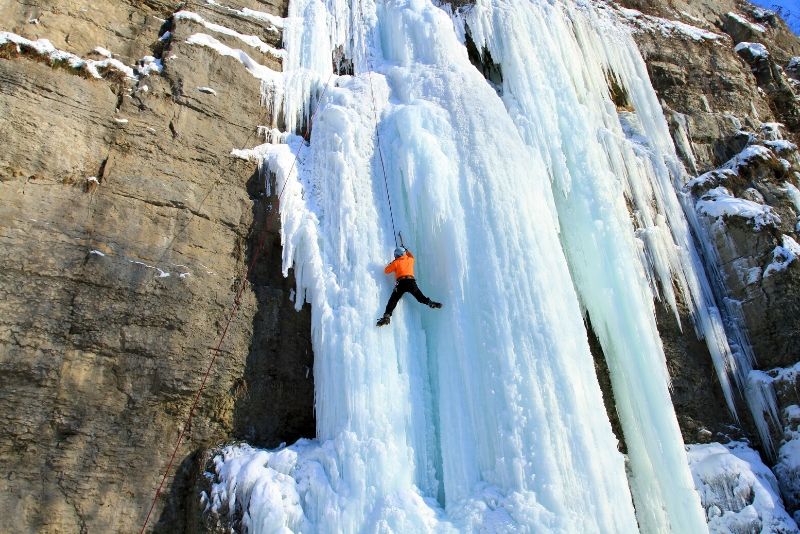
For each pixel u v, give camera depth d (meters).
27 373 7.33
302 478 7.92
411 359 8.87
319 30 12.34
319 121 10.82
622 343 10.70
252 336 9.12
